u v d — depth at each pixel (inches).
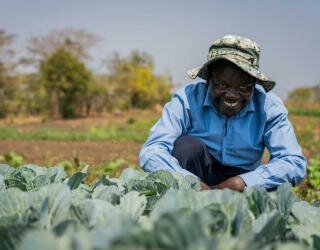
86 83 1279.5
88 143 569.0
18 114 1294.3
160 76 1562.5
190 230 38.7
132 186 83.9
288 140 117.0
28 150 486.9
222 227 53.2
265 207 66.6
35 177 87.9
